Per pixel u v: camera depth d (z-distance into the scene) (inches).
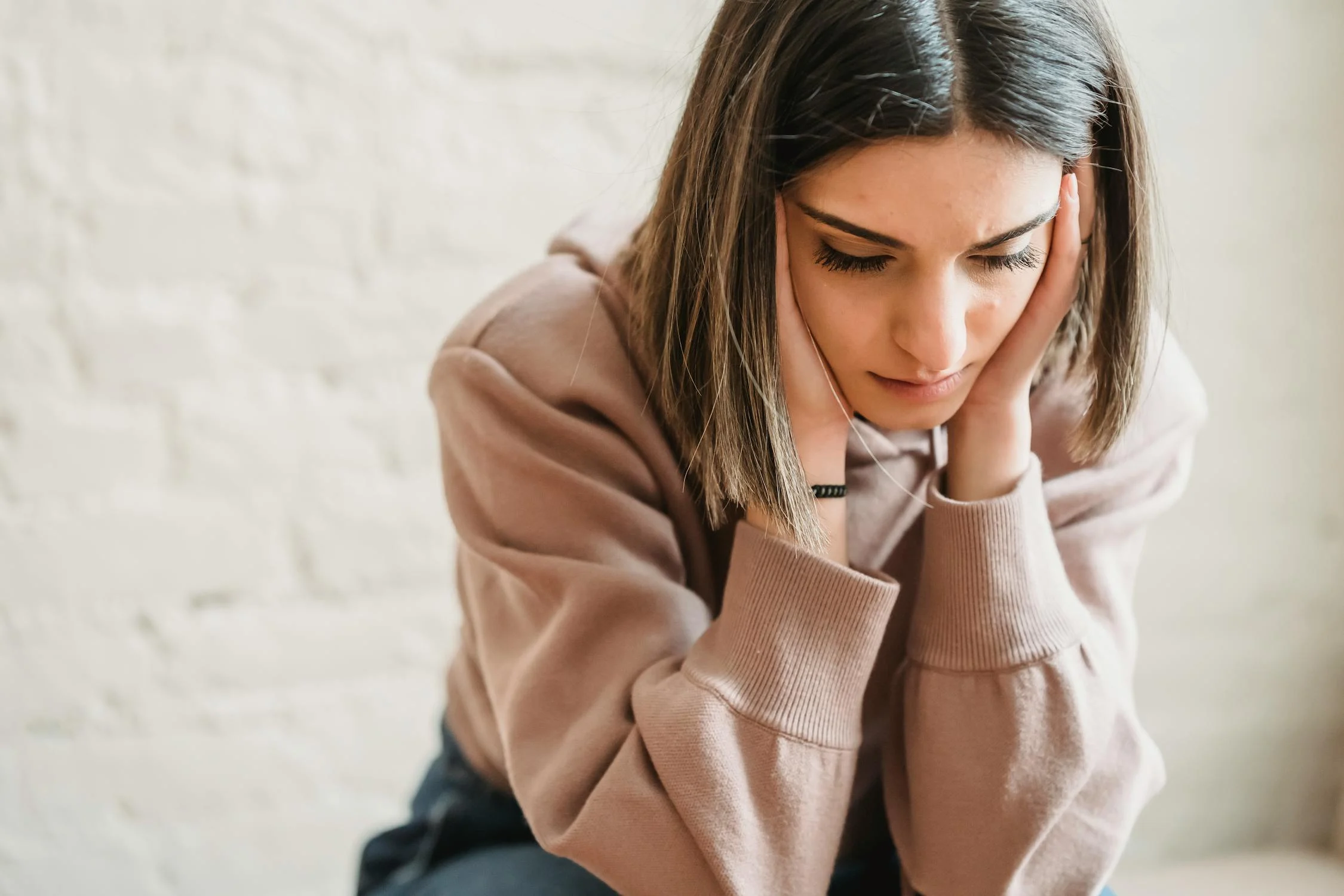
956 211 24.2
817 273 26.7
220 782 52.3
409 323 50.8
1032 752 29.3
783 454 28.3
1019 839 29.1
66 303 47.6
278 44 47.8
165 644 50.8
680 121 29.3
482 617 34.0
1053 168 25.3
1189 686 58.2
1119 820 30.4
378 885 37.9
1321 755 60.1
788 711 28.5
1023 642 29.5
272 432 50.3
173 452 49.6
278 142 48.4
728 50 27.2
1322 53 53.8
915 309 25.6
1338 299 55.9
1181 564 57.1
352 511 51.6
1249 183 54.1
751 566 29.2
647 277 30.6
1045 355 33.6
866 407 28.4
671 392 30.3
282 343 49.8
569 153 50.9
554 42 50.0
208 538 50.4
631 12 50.6
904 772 31.7
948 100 23.3
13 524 48.6
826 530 30.1
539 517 31.8
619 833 28.3
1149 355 35.2
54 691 50.2
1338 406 56.9
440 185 50.0
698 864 28.0
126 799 51.6
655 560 32.3
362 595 52.5
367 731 53.4
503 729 31.8
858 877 35.6
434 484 52.4
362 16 48.2
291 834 53.3
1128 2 51.7
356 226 49.6
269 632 51.7
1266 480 57.0
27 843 51.0
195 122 47.5
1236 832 60.1
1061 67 24.9
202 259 48.6
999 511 29.7
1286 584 58.1
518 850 34.9
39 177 46.6
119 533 49.5
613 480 32.2
